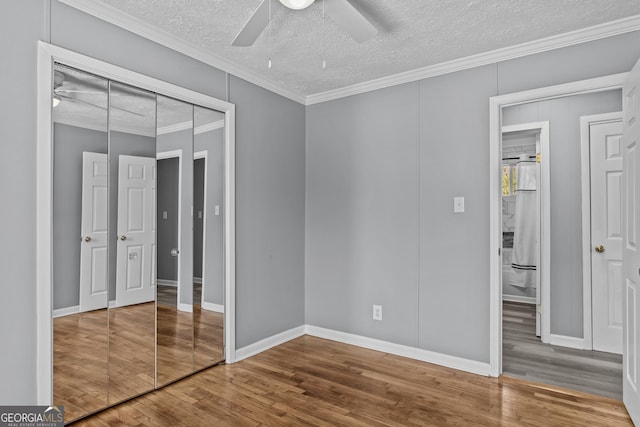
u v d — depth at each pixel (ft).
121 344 7.64
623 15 7.40
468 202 9.45
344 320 11.60
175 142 8.68
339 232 11.75
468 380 8.82
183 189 8.85
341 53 9.13
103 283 7.36
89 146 7.11
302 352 10.67
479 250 9.29
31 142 6.24
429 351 10.00
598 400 7.84
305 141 12.56
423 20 7.59
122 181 7.67
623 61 7.66
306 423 6.95
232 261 9.80
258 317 10.70
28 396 6.21
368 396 7.99
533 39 8.40
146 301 8.10
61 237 6.70
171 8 7.20
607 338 10.52
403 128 10.51
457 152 9.63
